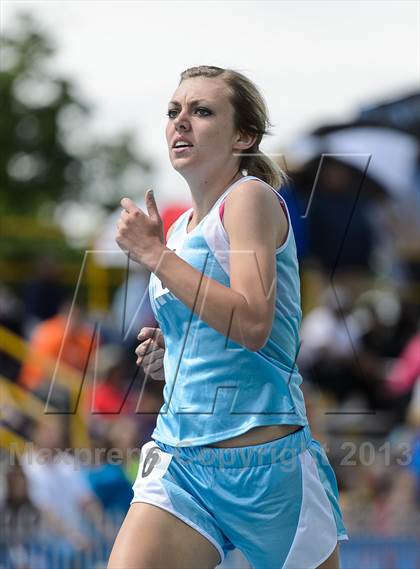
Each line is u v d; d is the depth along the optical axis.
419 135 19.03
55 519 14.01
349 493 15.40
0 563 13.81
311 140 18.94
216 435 7.41
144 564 7.26
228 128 7.55
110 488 14.12
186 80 7.63
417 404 18.72
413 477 15.61
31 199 45.84
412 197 19.09
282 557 7.57
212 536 7.52
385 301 20.30
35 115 46.56
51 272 21.11
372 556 14.30
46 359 17.16
